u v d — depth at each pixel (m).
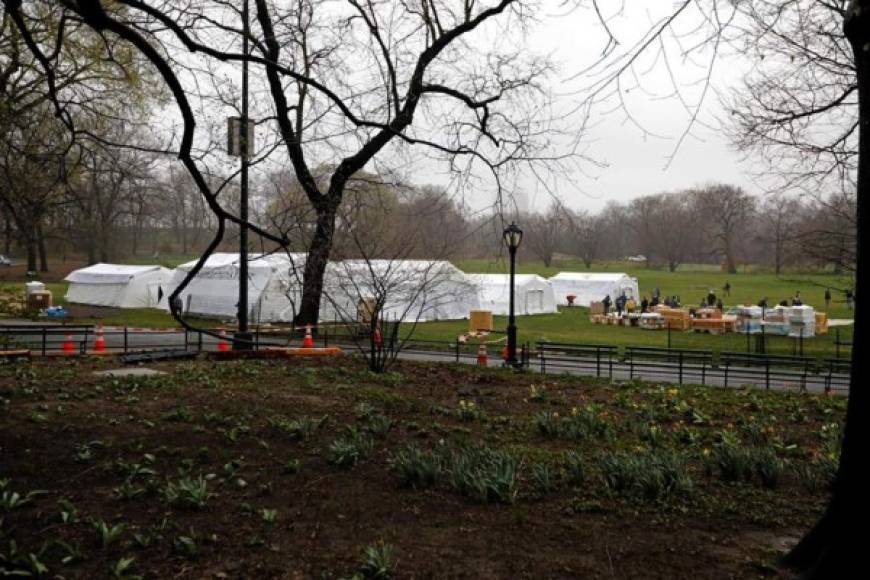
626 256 102.00
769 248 71.00
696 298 62.91
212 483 6.38
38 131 15.61
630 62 6.81
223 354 16.06
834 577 4.52
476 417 9.54
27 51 17.14
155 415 8.65
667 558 4.95
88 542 5.12
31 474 6.40
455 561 4.88
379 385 12.25
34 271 58.56
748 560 4.92
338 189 17.30
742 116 20.17
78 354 16.84
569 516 5.75
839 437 8.71
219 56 6.05
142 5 5.53
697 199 85.62
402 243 18.81
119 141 19.14
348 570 4.74
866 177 4.83
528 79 17.75
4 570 4.54
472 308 41.88
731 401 12.04
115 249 66.62
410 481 6.41
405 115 14.93
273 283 33.28
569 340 31.67
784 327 34.09
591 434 8.78
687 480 6.27
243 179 17.75
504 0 12.71
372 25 13.25
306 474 6.71
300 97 14.38
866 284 4.75
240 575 4.68
